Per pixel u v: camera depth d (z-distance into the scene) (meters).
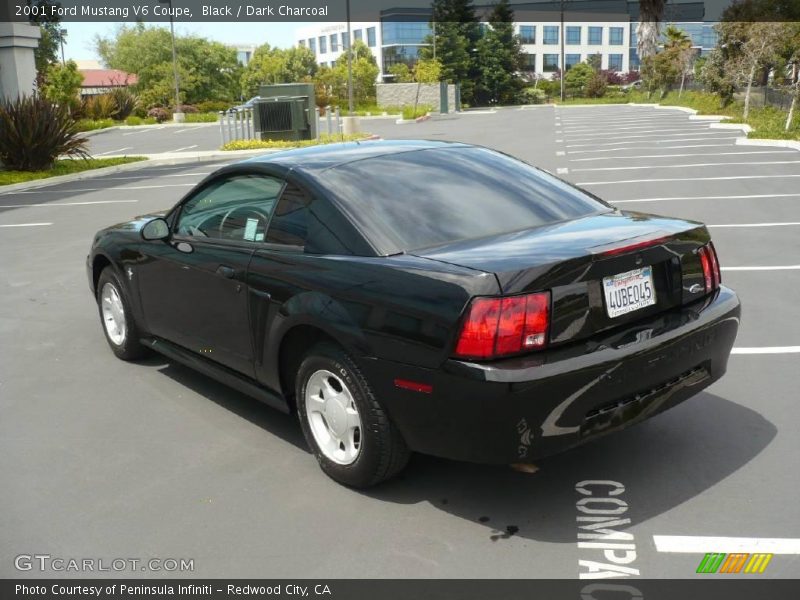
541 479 3.52
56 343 5.97
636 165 15.26
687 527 3.07
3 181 17.28
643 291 3.22
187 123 45.44
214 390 4.87
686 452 3.70
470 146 4.33
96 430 4.33
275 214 3.84
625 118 32.91
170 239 4.57
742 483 3.39
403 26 95.44
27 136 18.78
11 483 3.74
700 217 9.55
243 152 23.06
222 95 72.38
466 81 66.38
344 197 3.56
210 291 4.18
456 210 3.57
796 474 3.44
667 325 3.20
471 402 2.88
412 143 4.29
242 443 4.08
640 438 3.87
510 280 2.88
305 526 3.24
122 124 44.97
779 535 2.98
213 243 4.21
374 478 3.38
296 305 3.48
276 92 25.48
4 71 20.14
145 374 5.20
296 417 4.41
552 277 2.92
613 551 2.94
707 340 3.34
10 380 5.20
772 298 6.12
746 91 26.83
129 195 14.91
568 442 2.96
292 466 3.79
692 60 42.84
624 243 3.14
